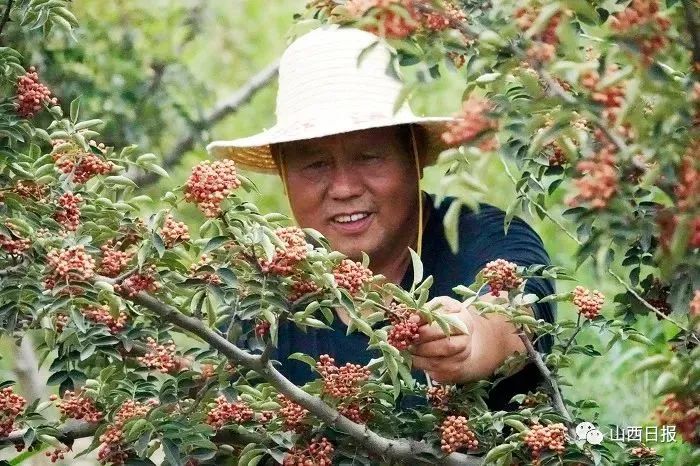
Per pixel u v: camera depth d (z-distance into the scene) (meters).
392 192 4.28
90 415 3.58
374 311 3.87
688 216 2.56
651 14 2.63
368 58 4.35
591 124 3.01
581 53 2.91
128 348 3.53
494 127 2.71
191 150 7.66
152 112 7.37
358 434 3.51
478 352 3.60
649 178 2.63
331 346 4.24
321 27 3.68
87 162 3.61
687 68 2.87
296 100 4.37
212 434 3.50
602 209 2.79
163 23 8.18
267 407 3.55
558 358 3.67
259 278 3.28
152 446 3.51
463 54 3.07
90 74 7.20
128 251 3.58
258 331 3.44
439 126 4.39
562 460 3.43
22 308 3.40
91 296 3.26
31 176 3.56
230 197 3.29
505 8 2.79
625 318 3.68
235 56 10.50
